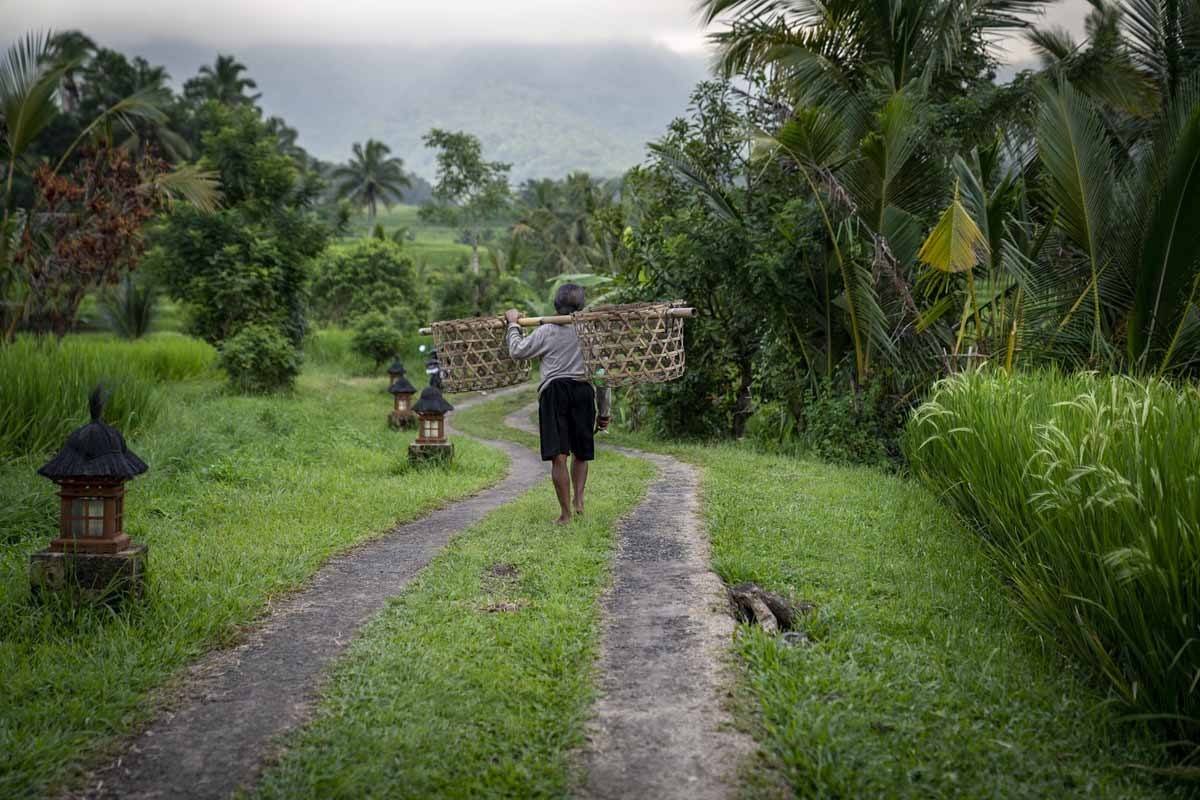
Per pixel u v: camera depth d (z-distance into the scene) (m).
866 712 3.38
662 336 6.02
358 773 2.91
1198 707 3.40
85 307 40.56
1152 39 12.57
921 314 11.74
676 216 15.62
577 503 6.71
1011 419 5.98
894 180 11.58
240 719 3.39
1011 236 11.02
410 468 10.16
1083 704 3.62
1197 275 9.38
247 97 66.75
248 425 11.88
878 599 4.91
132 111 18.56
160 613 4.39
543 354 6.40
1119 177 11.03
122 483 4.55
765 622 4.49
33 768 2.99
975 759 3.07
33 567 4.41
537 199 74.19
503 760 3.01
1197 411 4.61
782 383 13.46
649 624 4.34
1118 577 3.64
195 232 21.19
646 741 3.17
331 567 5.59
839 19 13.66
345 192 94.31
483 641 4.07
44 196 16.47
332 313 47.25
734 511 7.01
